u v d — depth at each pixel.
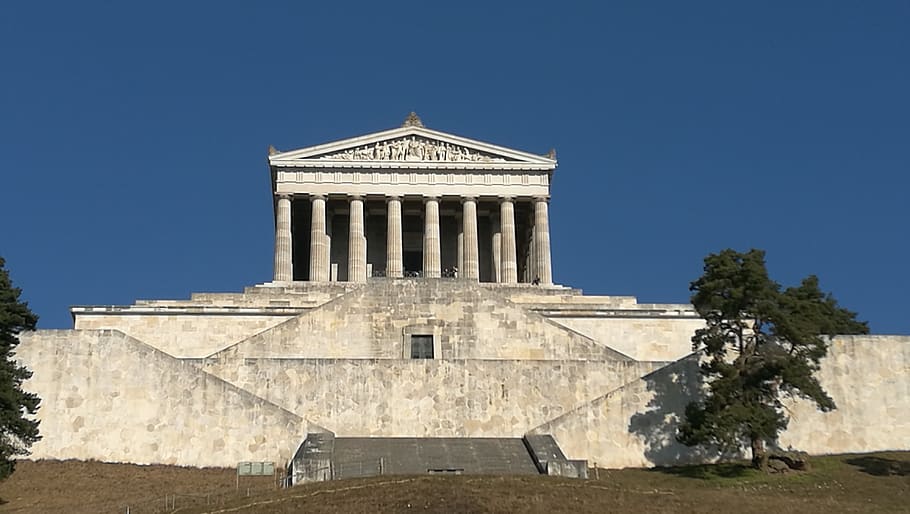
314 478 61.25
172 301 97.94
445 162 120.62
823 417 73.06
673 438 71.88
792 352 68.50
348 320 85.38
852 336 74.81
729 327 70.12
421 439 73.31
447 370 75.94
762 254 69.81
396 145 122.12
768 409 67.38
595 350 85.38
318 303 99.94
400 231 119.12
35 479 65.19
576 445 71.81
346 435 74.25
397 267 117.81
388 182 120.38
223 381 71.12
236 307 96.50
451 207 124.75
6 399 60.47
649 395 72.75
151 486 63.59
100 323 94.94
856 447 72.75
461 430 74.88
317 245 117.88
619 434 72.06
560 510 53.00
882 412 73.62
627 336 97.56
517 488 56.78
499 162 121.44
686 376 73.19
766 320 68.25
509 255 118.94
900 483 62.72
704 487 62.81
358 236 118.25
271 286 107.75
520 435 75.06
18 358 71.94
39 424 70.69
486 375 76.06
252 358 76.19
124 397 71.25
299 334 84.56
